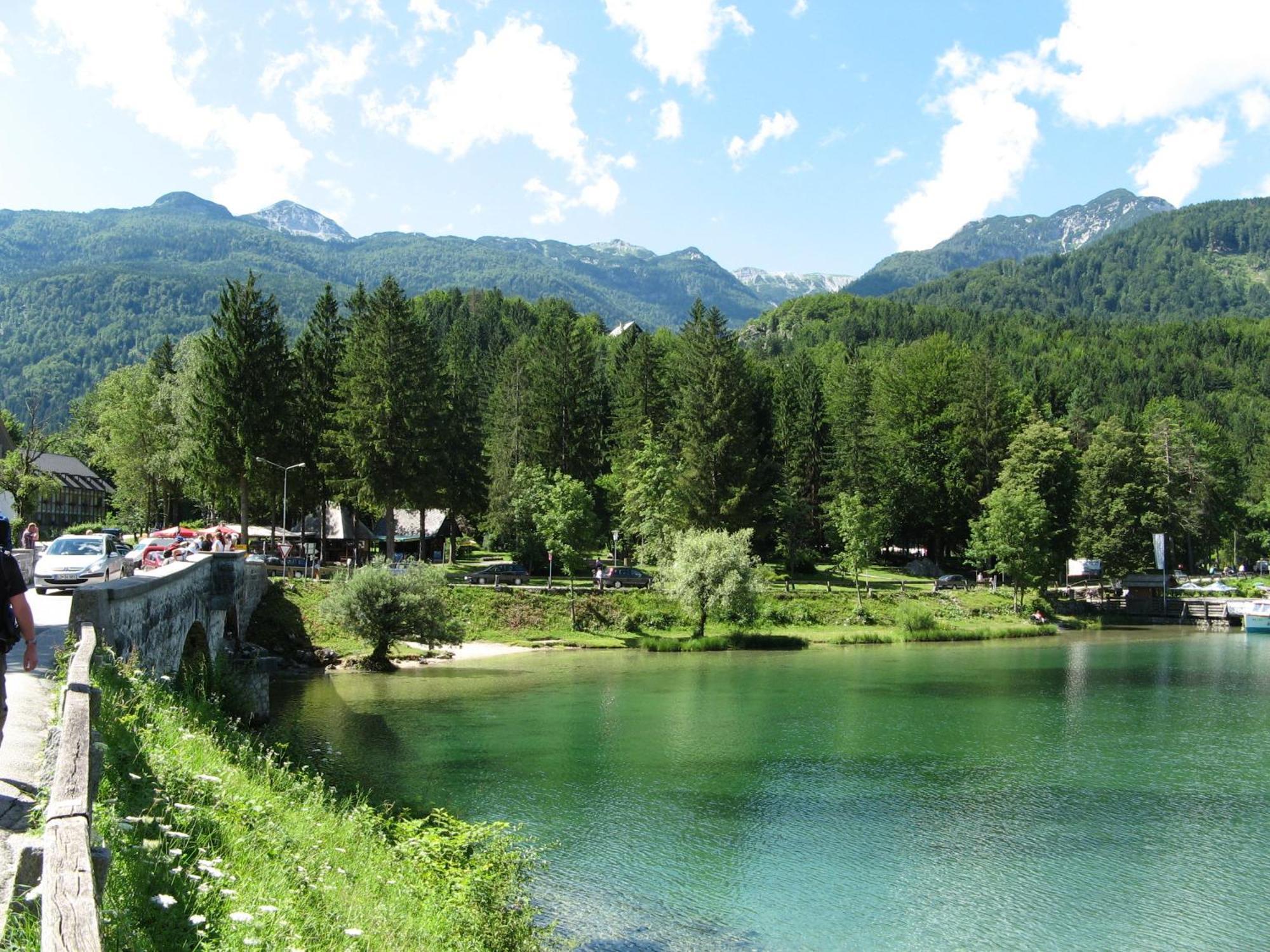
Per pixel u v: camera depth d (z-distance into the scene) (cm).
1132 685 5484
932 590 9362
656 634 7344
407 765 3325
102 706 1374
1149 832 2773
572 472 10012
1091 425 13925
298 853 1331
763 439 10644
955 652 7069
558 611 7356
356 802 2562
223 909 925
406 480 7775
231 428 7406
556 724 4119
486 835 2112
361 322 8350
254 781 1777
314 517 9588
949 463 10381
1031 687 5350
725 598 7038
